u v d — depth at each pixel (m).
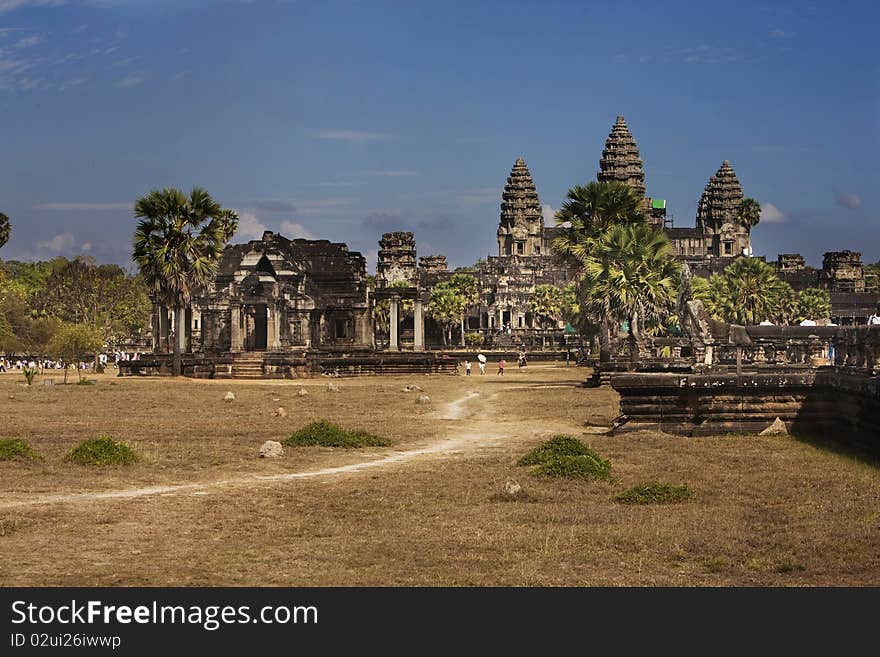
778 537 17.30
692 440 29.16
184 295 81.69
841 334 30.17
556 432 35.44
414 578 15.14
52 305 148.38
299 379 82.75
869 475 22.89
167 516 19.69
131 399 53.50
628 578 15.10
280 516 19.70
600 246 68.12
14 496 21.97
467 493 21.97
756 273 117.88
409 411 45.81
